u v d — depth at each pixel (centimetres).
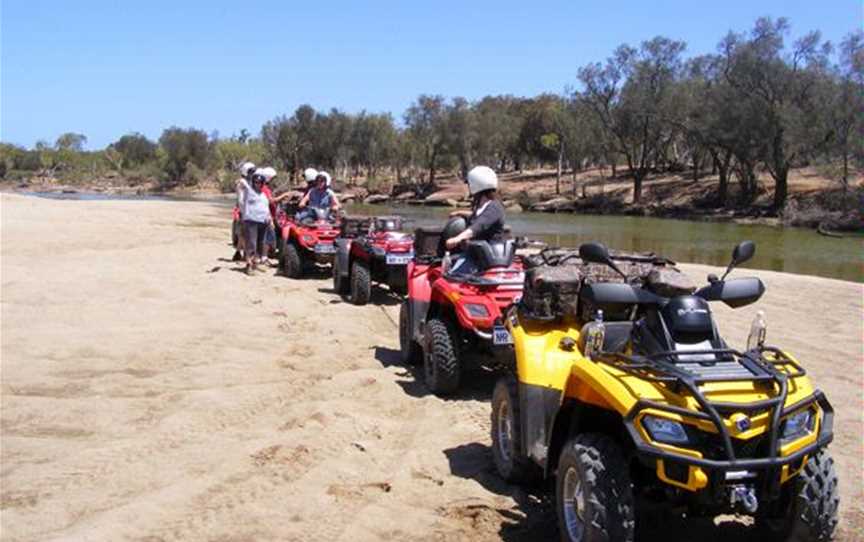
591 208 6919
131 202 5091
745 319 1201
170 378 858
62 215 3130
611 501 423
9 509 543
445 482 600
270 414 752
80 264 1647
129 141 14238
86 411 746
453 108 9294
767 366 445
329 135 10425
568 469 457
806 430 435
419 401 800
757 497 419
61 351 954
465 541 507
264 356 966
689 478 408
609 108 7494
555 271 577
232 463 622
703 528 518
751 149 5994
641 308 537
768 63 5791
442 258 893
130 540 497
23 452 646
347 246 1397
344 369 924
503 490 585
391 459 646
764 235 4416
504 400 587
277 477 598
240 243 1811
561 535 480
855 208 5272
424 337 836
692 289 486
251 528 517
